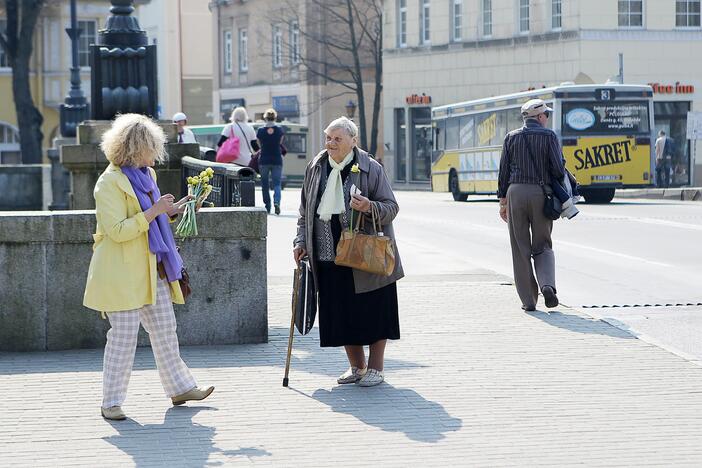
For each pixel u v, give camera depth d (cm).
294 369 1886
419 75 11094
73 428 1529
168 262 1616
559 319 2312
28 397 1705
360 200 1706
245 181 2336
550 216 2386
